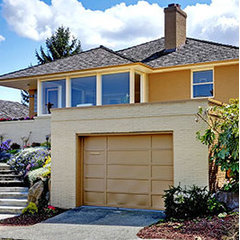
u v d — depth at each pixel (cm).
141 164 1074
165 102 1026
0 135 1941
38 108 1847
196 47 1834
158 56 1847
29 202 1159
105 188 1120
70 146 1153
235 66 1566
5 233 864
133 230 839
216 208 880
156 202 1047
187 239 726
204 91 1644
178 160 998
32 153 1446
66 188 1147
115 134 1103
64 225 921
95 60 1773
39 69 1908
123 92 1622
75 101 1744
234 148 881
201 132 972
